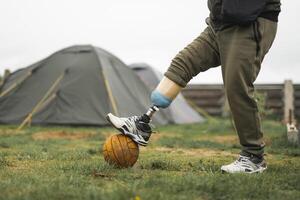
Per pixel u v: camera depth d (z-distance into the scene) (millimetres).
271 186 4609
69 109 12500
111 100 12469
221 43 5148
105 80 12727
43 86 12883
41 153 6543
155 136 9977
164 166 5508
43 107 12625
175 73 5285
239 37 5086
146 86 13969
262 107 10656
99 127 12203
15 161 5992
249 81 5105
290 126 8297
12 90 13039
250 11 5016
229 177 4781
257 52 5125
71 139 8930
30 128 11688
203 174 5027
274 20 5180
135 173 5109
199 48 5297
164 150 7398
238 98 5105
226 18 5059
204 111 18672
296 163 5906
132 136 5340
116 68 13484
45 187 4414
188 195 4348
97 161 5723
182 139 8734
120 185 4641
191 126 13508
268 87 17375
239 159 5215
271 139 8516
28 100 12781
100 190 4410
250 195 4398
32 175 4941
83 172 5133
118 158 5320
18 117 12578
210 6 5219
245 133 5168
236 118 5148
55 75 12992
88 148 7312
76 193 4293
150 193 4254
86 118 12328
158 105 5328
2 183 4578
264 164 5246
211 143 8094
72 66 13070
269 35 5156
